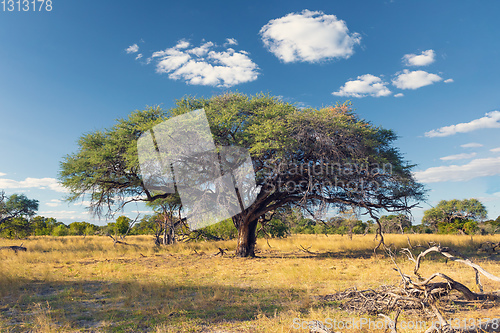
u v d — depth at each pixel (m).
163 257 19.14
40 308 7.18
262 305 7.31
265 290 8.96
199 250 23.42
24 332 5.60
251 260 17.11
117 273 12.61
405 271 11.35
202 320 6.17
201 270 13.52
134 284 9.48
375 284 9.32
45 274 11.65
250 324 5.89
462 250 18.98
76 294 8.73
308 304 7.12
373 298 6.89
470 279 9.65
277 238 32.91
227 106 16.80
